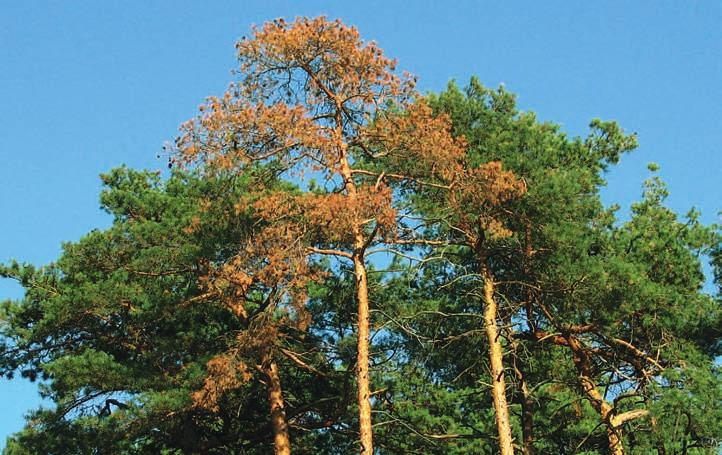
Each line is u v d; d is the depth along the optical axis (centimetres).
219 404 2383
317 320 2556
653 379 2081
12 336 2439
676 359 2098
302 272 1897
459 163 2150
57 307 2331
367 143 2038
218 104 1920
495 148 2209
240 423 2591
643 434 2014
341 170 1961
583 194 2200
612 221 2291
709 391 1941
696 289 2233
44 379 2473
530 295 2211
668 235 2236
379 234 1931
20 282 2503
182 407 2162
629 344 2166
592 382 2205
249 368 2222
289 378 2592
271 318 2034
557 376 2433
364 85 1988
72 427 2230
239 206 2009
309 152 1931
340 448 2608
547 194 2089
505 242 2152
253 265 1959
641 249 2209
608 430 2088
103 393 2317
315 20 1991
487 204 2058
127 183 2855
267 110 1889
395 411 2412
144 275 2392
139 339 2478
